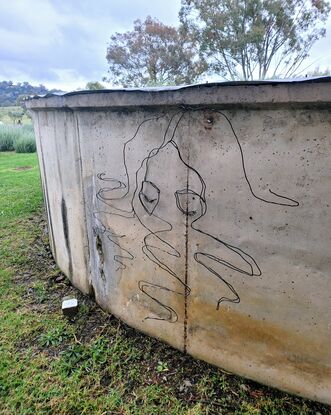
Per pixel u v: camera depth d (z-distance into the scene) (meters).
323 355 1.31
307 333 1.31
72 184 2.12
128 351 1.76
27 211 4.36
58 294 2.38
